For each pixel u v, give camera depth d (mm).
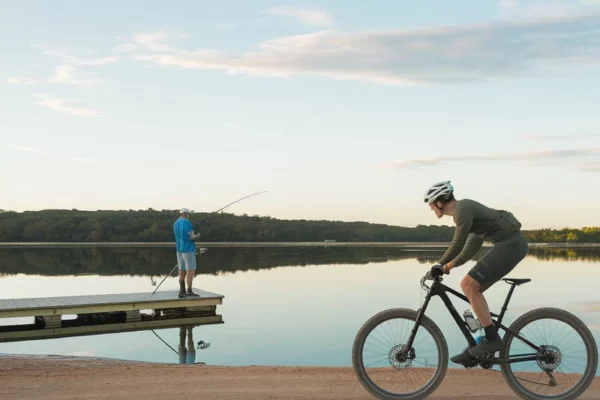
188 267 15125
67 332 12984
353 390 4859
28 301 14367
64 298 15008
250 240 82062
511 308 14453
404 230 84750
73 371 5707
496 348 4273
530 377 4469
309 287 21281
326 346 10258
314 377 5379
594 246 71812
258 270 30344
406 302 16781
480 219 4254
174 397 4664
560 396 4398
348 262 36719
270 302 17188
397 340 4473
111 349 10453
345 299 17625
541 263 36000
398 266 32531
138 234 78562
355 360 4449
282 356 9359
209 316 14711
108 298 14883
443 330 11008
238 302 17266
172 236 78688
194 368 5852
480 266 4277
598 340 9719
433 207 4430
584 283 22094
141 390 4906
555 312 4387
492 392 4785
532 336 4398
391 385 4523
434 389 4418
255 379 5309
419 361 4457
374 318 4457
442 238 85375
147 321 14297
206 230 79688
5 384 5145
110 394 4773
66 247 65125
